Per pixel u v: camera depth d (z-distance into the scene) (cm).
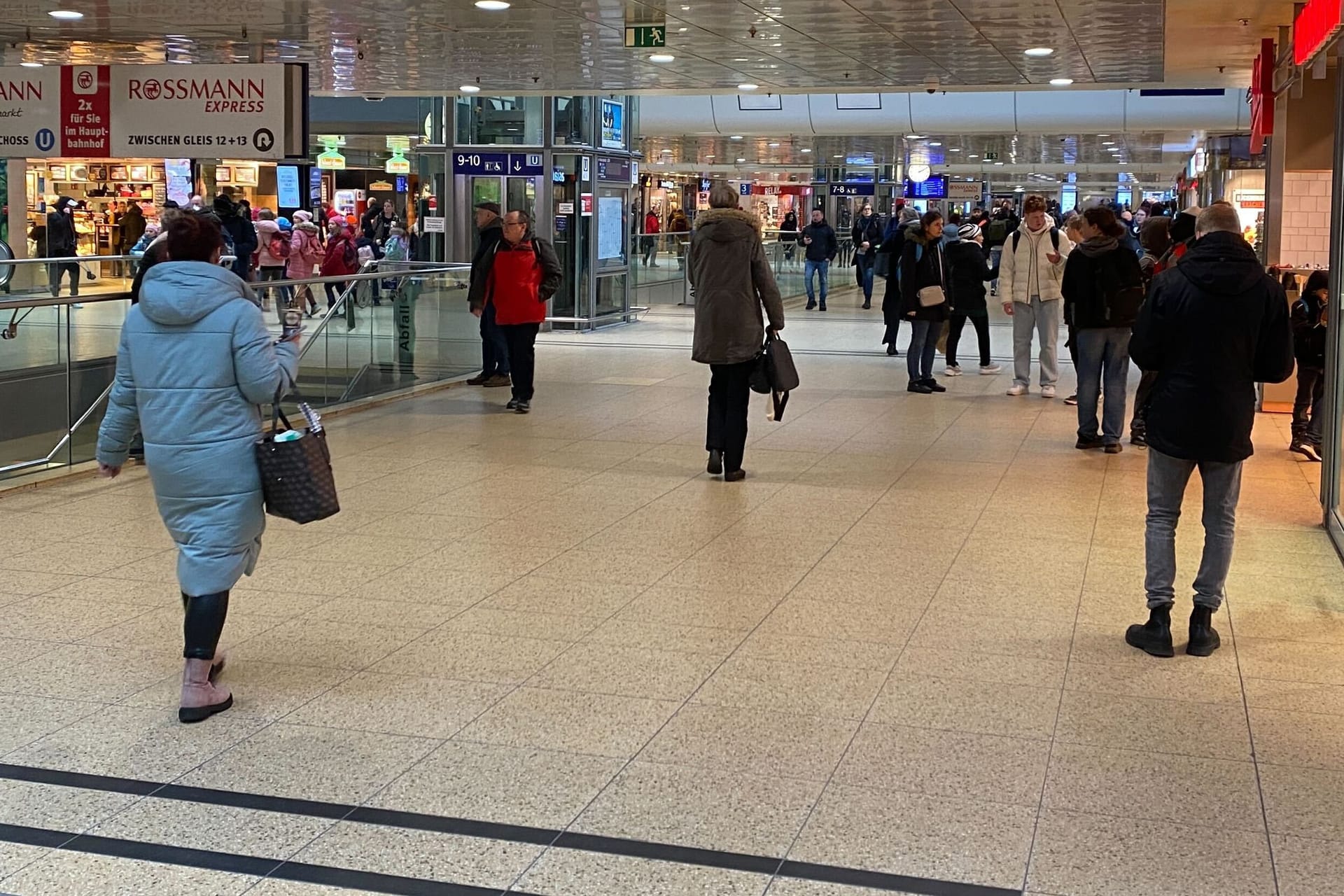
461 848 384
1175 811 409
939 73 1617
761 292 894
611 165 2127
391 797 417
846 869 371
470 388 1402
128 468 950
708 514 814
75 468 934
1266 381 554
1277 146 1225
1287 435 1130
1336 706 500
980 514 820
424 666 540
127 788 423
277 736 467
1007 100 2842
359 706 495
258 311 488
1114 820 403
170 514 484
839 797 418
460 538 749
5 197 1827
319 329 1196
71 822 398
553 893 358
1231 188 1831
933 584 664
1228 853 381
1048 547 742
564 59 1532
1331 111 1259
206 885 361
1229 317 539
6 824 397
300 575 671
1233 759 450
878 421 1182
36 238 2566
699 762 445
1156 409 555
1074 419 1209
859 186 4256
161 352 477
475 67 1605
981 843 388
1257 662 551
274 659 547
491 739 465
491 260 1265
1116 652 562
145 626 588
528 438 1083
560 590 648
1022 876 368
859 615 612
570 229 2044
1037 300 1332
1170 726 480
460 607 620
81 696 504
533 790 423
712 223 888
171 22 1292
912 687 519
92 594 636
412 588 650
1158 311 550
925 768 441
